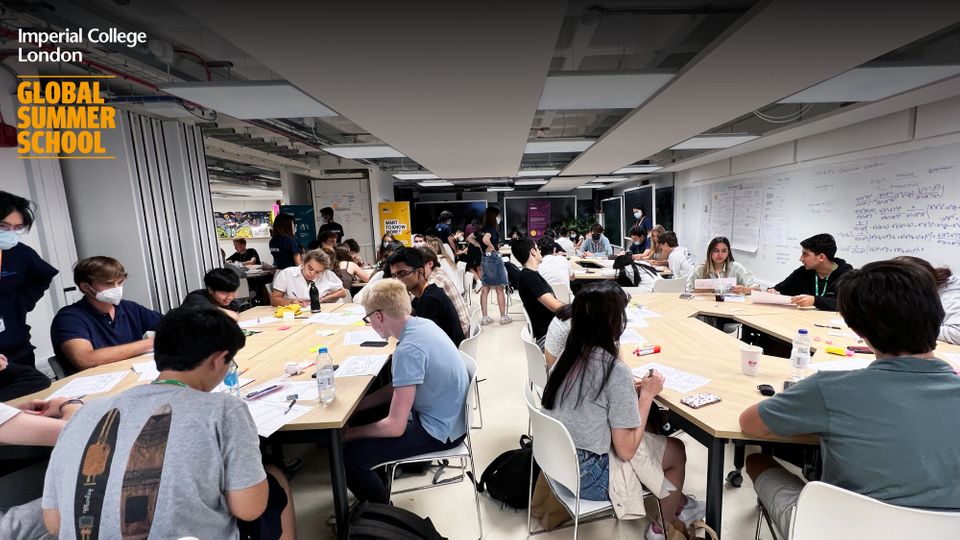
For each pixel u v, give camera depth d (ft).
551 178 34.24
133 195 12.46
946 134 11.64
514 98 9.64
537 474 6.25
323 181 29.55
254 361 6.95
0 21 7.70
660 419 7.10
